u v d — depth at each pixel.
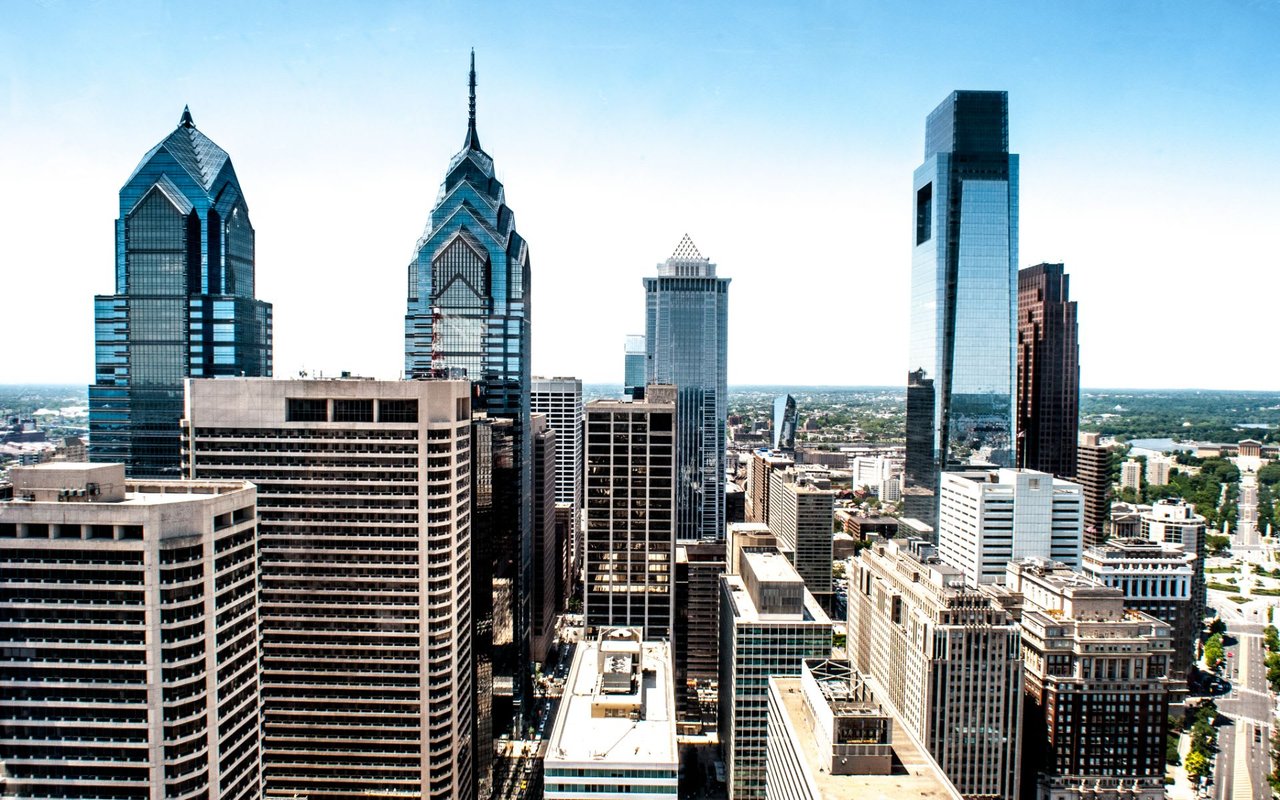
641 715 197.00
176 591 143.88
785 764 185.62
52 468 148.25
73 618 143.50
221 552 151.62
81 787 145.50
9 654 144.12
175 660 144.50
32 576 142.88
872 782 154.50
